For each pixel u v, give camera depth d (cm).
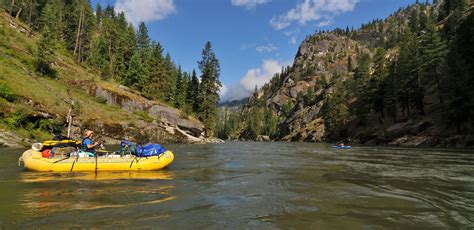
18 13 5503
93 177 974
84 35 5972
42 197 688
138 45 7162
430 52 4681
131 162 1127
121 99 4209
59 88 3588
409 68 5019
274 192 794
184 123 4641
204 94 5959
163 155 1218
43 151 1120
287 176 1077
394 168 1333
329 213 599
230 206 644
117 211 584
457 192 804
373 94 6200
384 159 1822
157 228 490
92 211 580
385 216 582
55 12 5897
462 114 3716
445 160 1744
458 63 3791
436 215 589
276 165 1438
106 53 5953
